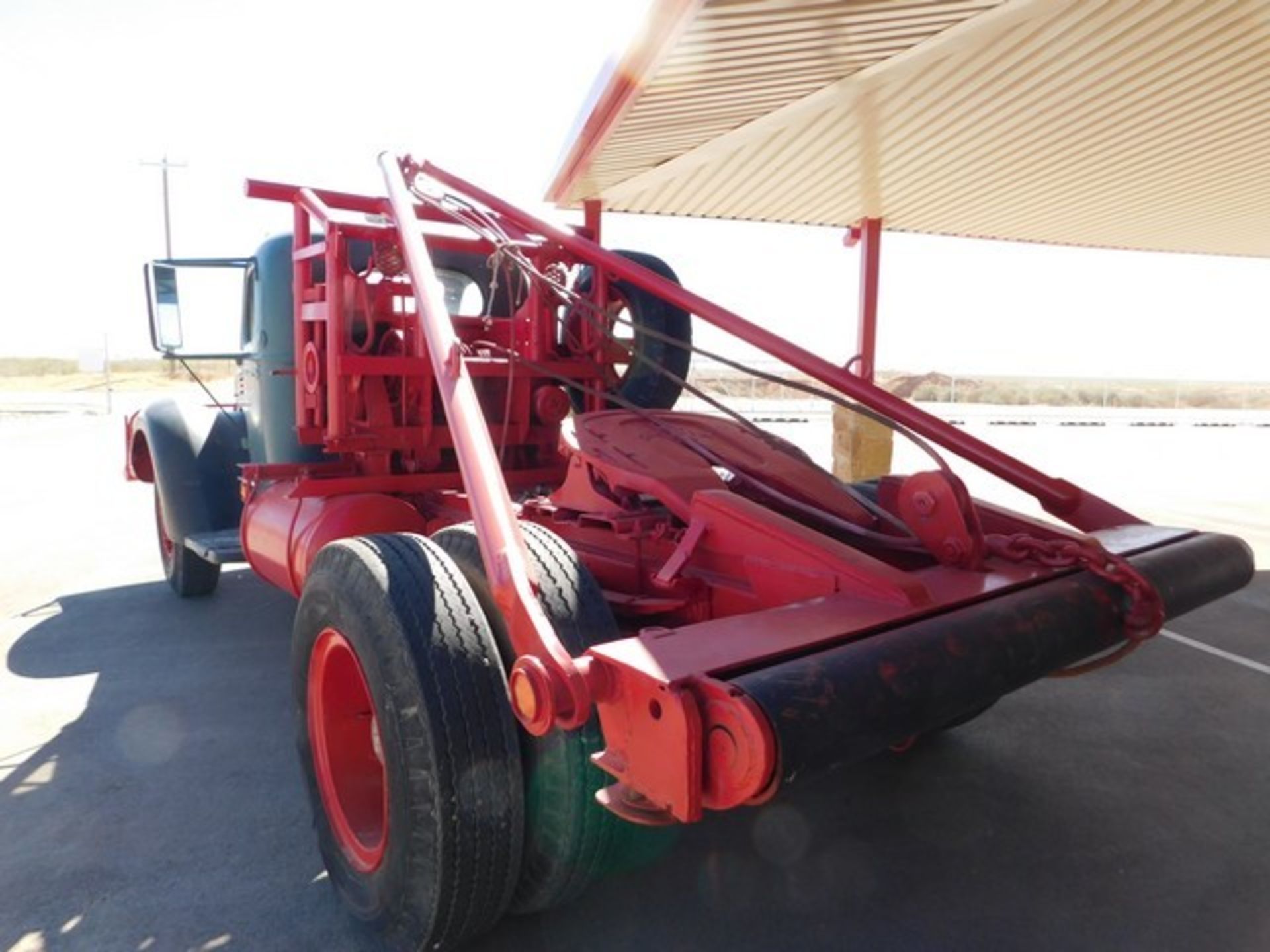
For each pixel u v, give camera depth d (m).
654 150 7.09
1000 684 2.12
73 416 26.91
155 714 4.46
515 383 4.41
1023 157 7.41
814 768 1.70
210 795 3.62
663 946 2.67
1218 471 15.27
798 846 3.24
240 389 5.74
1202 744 4.15
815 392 3.41
